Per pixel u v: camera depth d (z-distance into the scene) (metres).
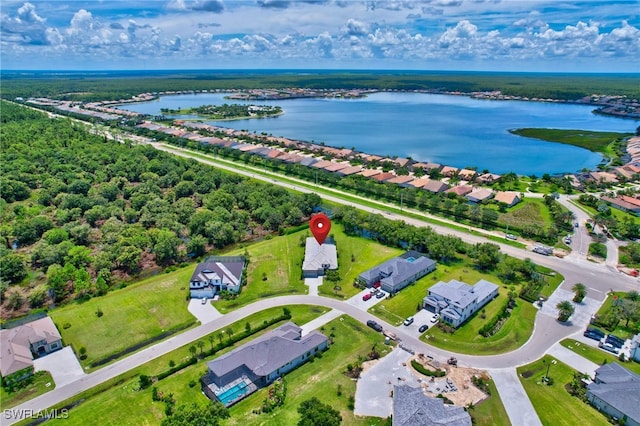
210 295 121.38
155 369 93.38
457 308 108.19
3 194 197.75
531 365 93.56
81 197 186.38
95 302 119.56
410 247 151.62
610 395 80.75
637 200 193.88
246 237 167.75
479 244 145.25
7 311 118.88
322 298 121.00
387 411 81.06
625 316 105.50
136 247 144.75
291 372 91.81
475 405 82.12
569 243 156.38
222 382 86.69
